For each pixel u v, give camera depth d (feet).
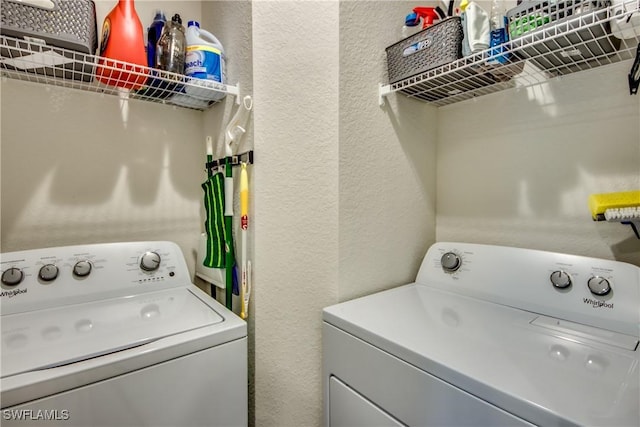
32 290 3.32
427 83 3.79
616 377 2.02
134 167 4.55
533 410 1.77
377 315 3.14
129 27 3.46
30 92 3.88
